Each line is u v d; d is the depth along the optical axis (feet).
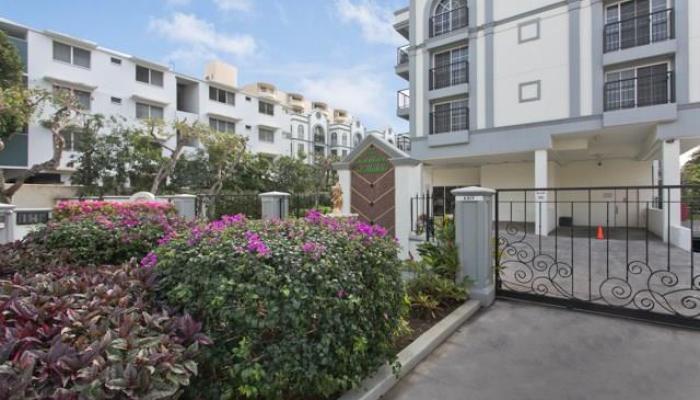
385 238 9.24
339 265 7.22
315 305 6.58
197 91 78.23
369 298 7.70
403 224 22.57
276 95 135.64
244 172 59.88
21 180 38.01
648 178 47.29
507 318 12.28
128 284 7.52
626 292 15.35
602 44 35.22
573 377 8.52
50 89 56.39
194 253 7.50
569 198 50.93
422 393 7.96
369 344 7.76
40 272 9.61
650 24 34.19
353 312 7.18
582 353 9.71
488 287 13.76
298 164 71.05
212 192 53.78
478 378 8.55
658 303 12.89
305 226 8.84
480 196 13.75
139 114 67.31
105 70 62.75
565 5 36.96
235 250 7.13
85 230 13.02
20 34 55.57
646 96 34.30
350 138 139.03
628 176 48.34
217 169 58.90
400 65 58.49
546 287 15.28
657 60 33.71
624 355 9.57
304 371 6.48
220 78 102.47
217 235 7.98
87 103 60.59
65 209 27.53
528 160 47.65
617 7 36.04
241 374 6.14
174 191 56.90
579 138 39.37
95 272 8.73
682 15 31.89
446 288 12.93
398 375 8.27
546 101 38.01
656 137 32.73
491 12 41.45
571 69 36.63
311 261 7.01
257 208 31.35
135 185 53.88
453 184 56.65
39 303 6.39
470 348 10.09
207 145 54.29
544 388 8.09
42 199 46.75
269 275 6.61
